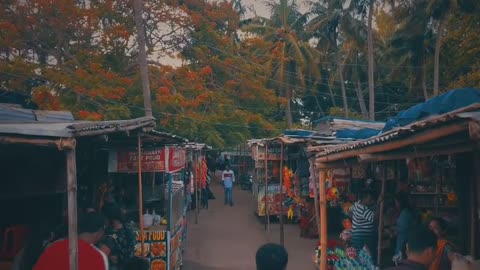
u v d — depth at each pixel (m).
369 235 8.27
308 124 37.88
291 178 17.14
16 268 5.63
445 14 23.80
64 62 22.81
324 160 7.78
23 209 6.91
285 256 3.55
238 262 12.02
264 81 29.50
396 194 8.55
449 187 8.06
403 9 25.92
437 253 5.36
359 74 33.47
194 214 20.66
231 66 27.56
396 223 7.91
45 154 5.34
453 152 4.19
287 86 33.94
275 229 16.80
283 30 33.88
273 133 29.66
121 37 22.28
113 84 21.80
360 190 11.60
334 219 13.54
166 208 9.96
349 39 30.50
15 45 20.77
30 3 21.22
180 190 11.41
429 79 30.19
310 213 15.09
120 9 23.92
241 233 16.19
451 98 7.40
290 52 33.22
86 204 7.82
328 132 15.77
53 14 21.69
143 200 10.14
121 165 8.85
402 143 4.45
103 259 5.10
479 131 3.06
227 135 27.02
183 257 12.55
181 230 11.64
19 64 19.45
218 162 34.69
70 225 4.51
